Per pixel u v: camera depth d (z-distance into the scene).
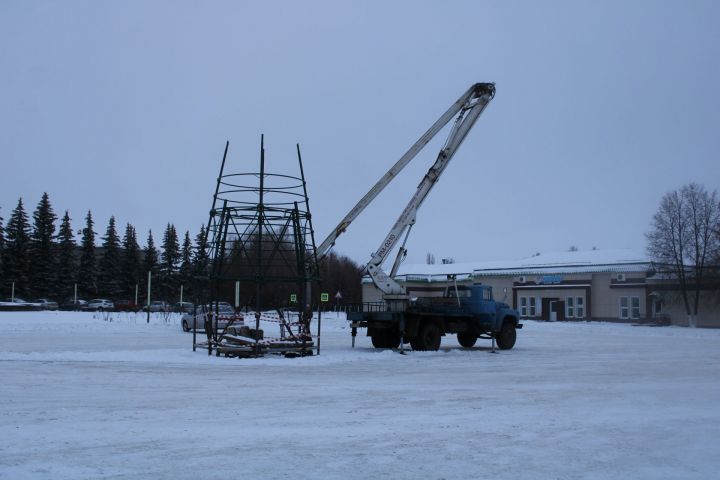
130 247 92.69
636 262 61.38
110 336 34.75
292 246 26.25
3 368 18.16
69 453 8.65
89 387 14.66
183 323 39.84
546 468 8.20
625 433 10.35
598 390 15.35
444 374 18.67
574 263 65.12
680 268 56.91
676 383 16.81
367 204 26.50
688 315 56.41
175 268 95.69
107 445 9.12
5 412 11.51
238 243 24.23
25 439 9.41
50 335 35.16
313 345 23.81
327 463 8.31
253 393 14.20
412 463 8.36
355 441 9.58
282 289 33.94
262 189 22.95
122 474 7.70
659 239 58.50
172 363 20.39
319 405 12.74
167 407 12.20
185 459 8.41
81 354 21.95
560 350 28.80
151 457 8.49
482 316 28.55
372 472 7.92
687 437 10.10
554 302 64.25
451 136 28.22
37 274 84.62
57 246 87.06
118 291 91.56
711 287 56.84
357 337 36.84
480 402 13.36
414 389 15.26
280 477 7.64
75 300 81.31
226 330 23.72
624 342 35.28
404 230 27.88
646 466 8.37
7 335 34.72
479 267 72.44
